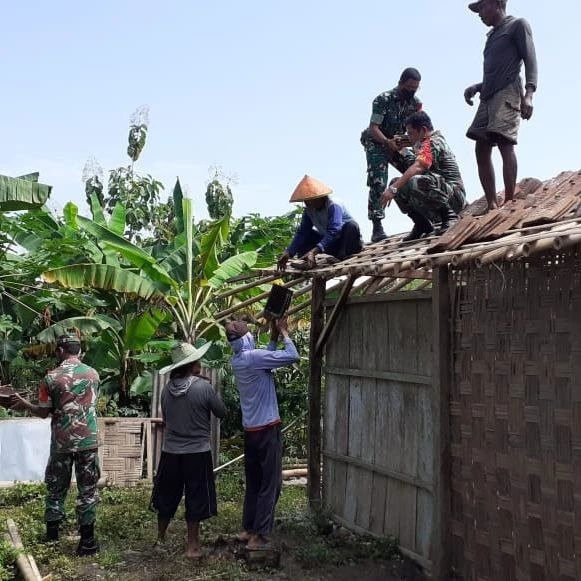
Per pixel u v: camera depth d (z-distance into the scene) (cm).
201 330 1143
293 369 1144
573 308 393
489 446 459
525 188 600
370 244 735
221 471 948
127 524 666
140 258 1030
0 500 784
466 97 603
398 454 585
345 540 619
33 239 1188
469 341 482
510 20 570
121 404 1188
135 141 1509
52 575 534
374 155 750
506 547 443
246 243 1246
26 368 1195
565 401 398
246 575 537
